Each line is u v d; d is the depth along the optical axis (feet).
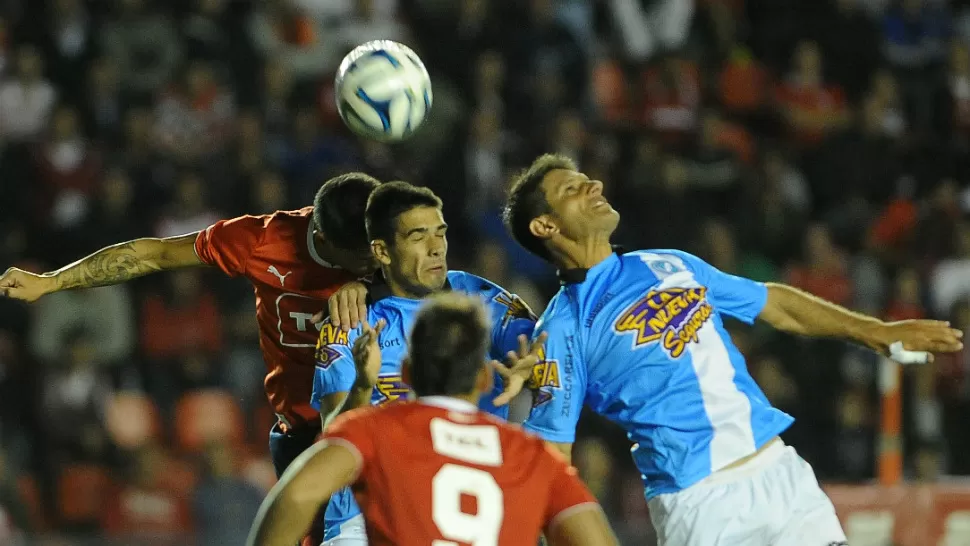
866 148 180.86
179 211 147.84
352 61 68.23
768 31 196.54
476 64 173.37
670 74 178.91
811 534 60.34
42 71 160.56
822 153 180.65
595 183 63.93
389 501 45.73
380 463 46.01
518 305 65.26
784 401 142.61
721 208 170.91
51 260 144.77
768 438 62.03
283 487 45.21
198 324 143.23
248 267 70.03
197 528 128.67
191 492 131.03
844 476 140.67
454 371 47.47
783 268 165.37
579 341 61.93
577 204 63.26
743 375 62.69
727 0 198.18
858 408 142.72
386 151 160.86
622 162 173.27
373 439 46.21
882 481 97.50
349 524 64.90
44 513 130.82
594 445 131.64
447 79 173.58
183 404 138.00
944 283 162.71
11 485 125.39
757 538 60.75
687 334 61.77
